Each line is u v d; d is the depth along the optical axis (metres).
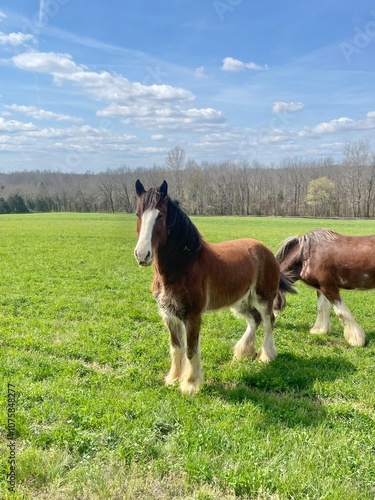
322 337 8.63
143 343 7.76
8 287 12.66
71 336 8.09
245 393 5.66
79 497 3.62
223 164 101.88
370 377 6.35
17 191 97.25
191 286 5.57
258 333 8.81
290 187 93.25
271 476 3.80
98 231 37.62
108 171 83.50
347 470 3.94
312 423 4.85
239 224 55.03
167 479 3.85
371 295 13.04
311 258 8.46
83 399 5.18
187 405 5.20
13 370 6.14
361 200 82.12
